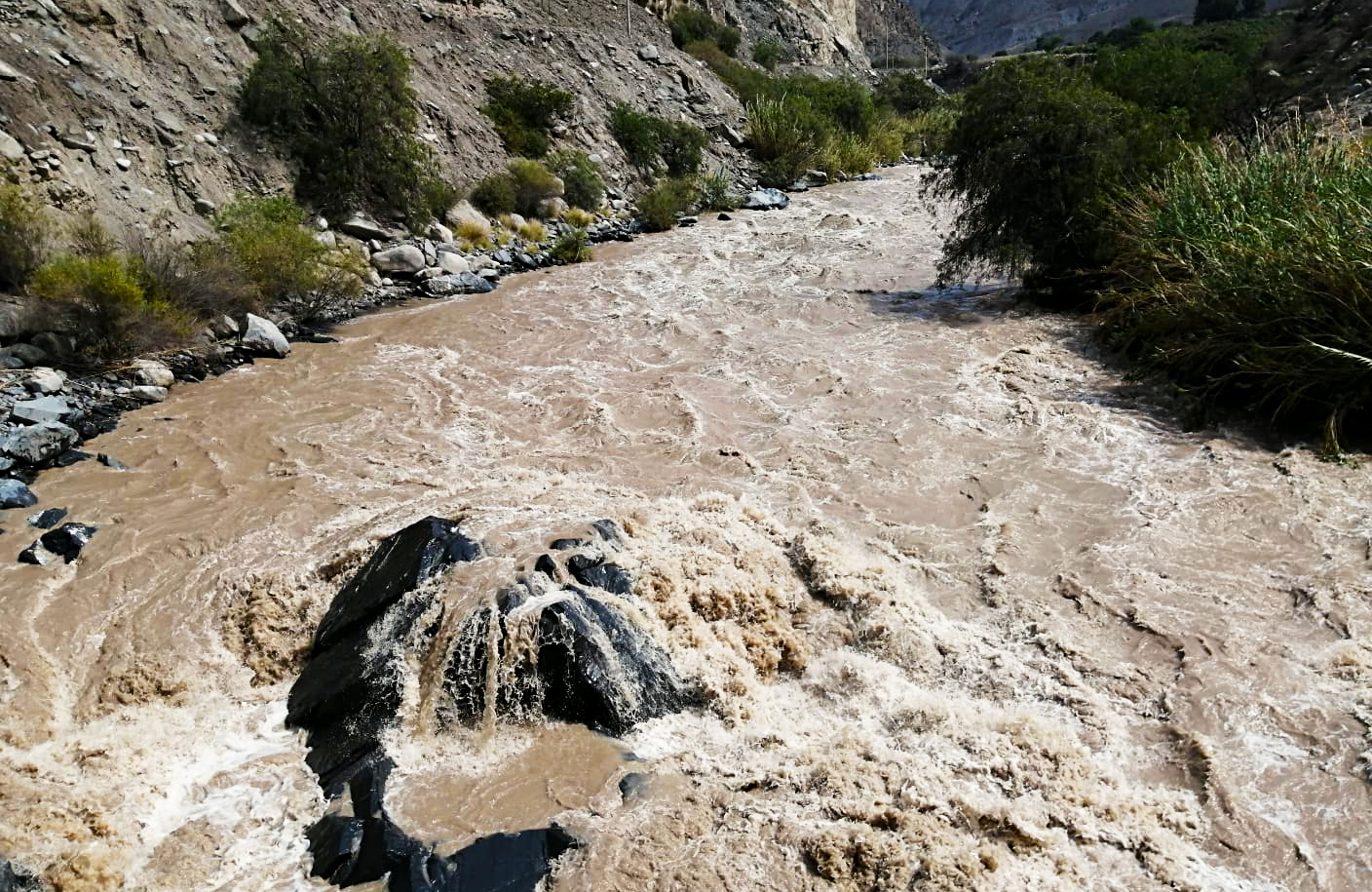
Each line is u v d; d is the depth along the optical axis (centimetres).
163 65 1346
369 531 673
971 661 561
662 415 934
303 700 532
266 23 1562
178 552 680
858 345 1125
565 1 2730
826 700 542
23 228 1005
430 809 443
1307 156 1059
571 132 2142
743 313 1284
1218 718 503
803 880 410
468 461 836
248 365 1080
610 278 1512
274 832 446
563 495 741
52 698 540
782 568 640
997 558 663
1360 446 786
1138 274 1077
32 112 1132
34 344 966
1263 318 858
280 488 777
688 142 2334
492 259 1575
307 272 1238
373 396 994
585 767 472
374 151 1520
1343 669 530
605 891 402
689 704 521
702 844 426
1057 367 1017
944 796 452
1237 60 2852
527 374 1063
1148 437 839
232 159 1362
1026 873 411
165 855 429
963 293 1346
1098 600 611
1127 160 1194
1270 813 444
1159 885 408
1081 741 496
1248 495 725
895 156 3194
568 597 531
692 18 3544
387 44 1574
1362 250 796
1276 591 609
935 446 842
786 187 2544
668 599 573
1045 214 1221
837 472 801
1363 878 409
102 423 897
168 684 550
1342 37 2538
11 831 427
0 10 1177
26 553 672
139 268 1057
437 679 503
